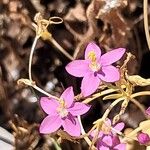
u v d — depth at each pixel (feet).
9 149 0.52
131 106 0.56
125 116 0.56
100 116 0.56
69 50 0.56
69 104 0.41
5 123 0.56
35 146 0.54
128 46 0.56
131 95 0.43
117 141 0.42
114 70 0.40
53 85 0.56
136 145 0.47
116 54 0.41
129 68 0.56
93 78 0.40
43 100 0.41
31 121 0.55
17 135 0.54
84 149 0.53
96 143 0.43
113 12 0.56
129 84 0.43
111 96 0.43
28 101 0.56
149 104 0.56
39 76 0.56
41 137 0.54
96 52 0.41
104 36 0.56
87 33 0.56
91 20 0.56
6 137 0.53
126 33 0.56
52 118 0.41
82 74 0.41
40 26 0.45
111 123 0.46
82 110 0.41
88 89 0.40
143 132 0.43
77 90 0.56
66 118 0.40
